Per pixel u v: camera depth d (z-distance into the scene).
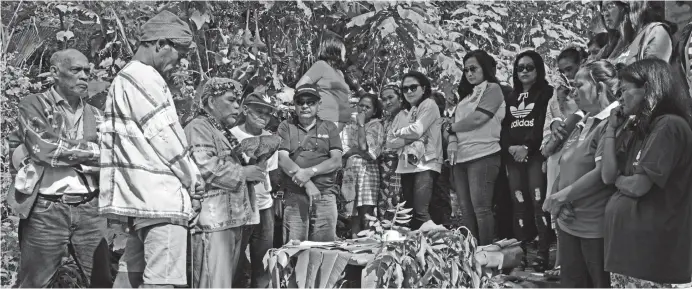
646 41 5.29
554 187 4.89
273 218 5.96
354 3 7.45
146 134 4.46
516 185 6.61
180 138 4.57
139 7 6.48
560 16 9.03
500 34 8.64
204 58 6.78
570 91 6.33
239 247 5.21
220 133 5.11
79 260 5.18
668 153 4.09
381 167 7.04
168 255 4.53
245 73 6.75
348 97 7.02
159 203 4.47
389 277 4.39
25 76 6.47
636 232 4.17
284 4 7.13
